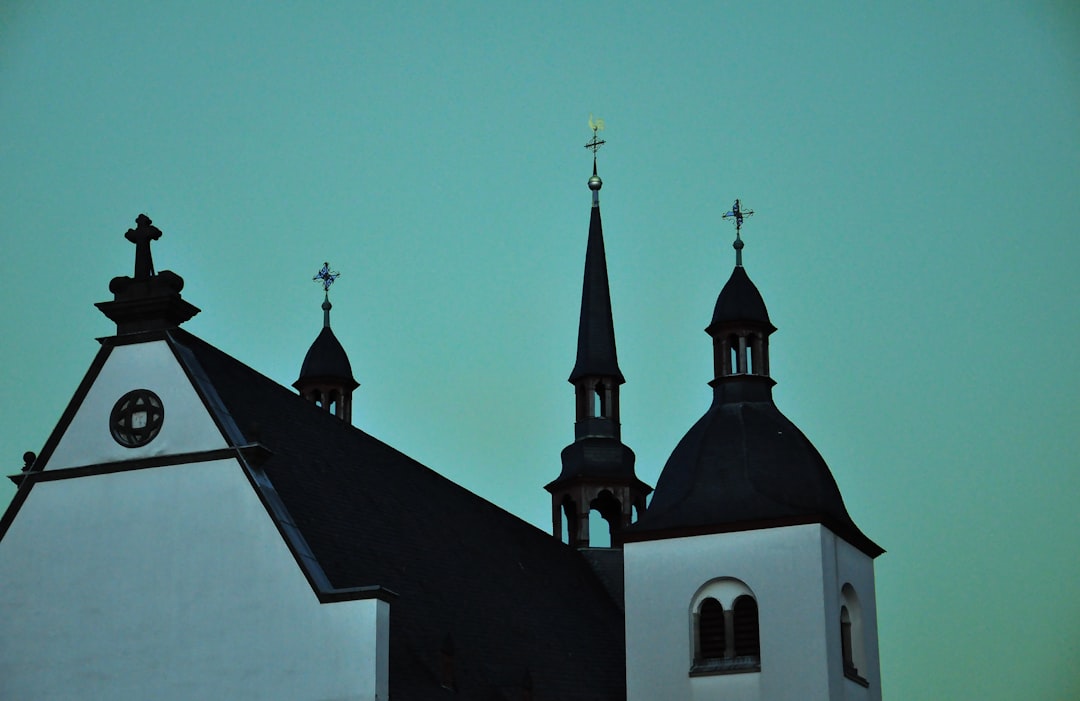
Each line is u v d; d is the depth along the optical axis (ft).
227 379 227.40
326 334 350.23
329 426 253.44
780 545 261.24
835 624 261.03
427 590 242.17
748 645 261.24
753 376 281.33
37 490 217.56
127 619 210.38
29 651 212.43
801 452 271.69
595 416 339.57
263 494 209.87
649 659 263.08
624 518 330.95
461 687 228.43
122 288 220.84
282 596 206.39
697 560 264.72
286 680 203.72
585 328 346.54
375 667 201.87
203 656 206.90
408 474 271.08
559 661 263.08
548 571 296.10
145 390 217.15
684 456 276.00
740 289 285.64
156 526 212.64
